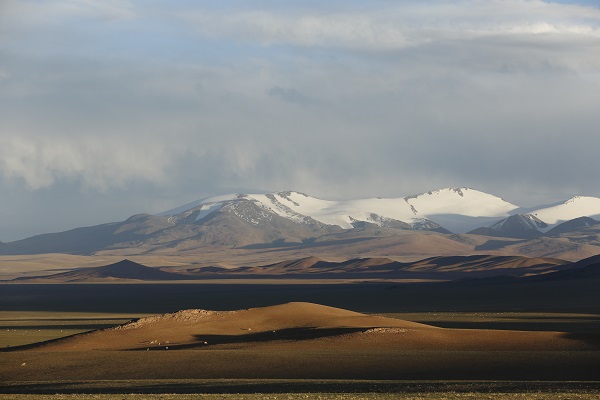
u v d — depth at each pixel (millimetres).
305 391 85938
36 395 81750
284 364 110062
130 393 87000
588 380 97188
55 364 113625
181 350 122812
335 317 153000
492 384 89188
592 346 124188
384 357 113562
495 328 181625
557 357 111625
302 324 148125
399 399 74188
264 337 137250
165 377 104812
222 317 152250
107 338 139250
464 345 126125
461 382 92500
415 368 106312
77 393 88438
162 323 148000
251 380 98125
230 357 115000
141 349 131625
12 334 185000
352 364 109188
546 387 85625
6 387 97938
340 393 82438
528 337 130500
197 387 91000
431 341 128125
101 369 110062
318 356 114875
